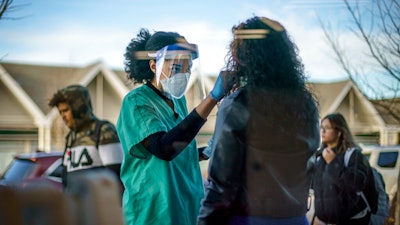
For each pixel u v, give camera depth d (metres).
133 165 2.07
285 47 1.99
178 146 2.03
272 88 1.94
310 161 2.01
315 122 2.03
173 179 2.12
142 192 2.07
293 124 1.93
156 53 2.03
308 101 2.00
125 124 2.04
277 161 1.92
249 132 1.91
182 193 2.15
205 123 2.06
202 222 1.97
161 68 2.06
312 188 2.21
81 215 1.40
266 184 1.92
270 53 1.97
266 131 1.91
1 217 1.35
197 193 2.16
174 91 2.10
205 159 2.13
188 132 2.01
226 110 1.92
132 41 1.98
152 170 2.09
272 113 1.92
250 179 1.91
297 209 1.96
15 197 1.37
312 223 2.24
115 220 1.44
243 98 1.92
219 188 1.94
